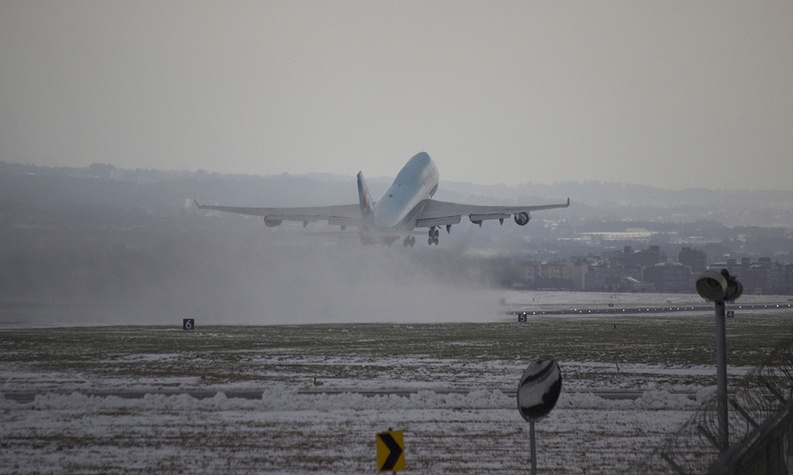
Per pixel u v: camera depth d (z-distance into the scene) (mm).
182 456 121312
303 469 115125
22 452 122938
